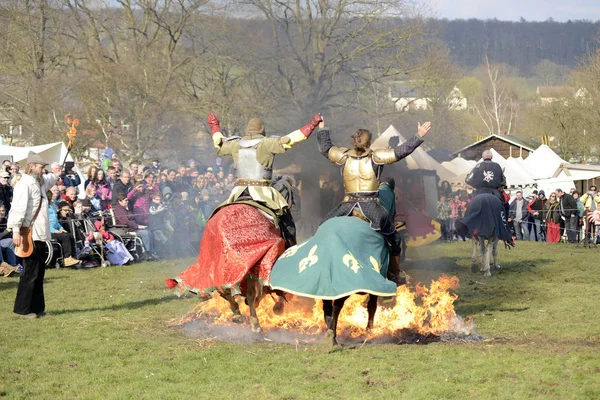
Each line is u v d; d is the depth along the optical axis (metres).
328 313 10.04
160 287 15.93
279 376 8.70
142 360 9.48
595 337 10.79
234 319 11.77
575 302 13.89
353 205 10.48
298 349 10.05
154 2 43.84
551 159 43.94
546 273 18.61
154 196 22.33
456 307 13.40
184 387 8.28
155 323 11.91
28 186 12.36
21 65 43.91
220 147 11.46
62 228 19.77
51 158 28.36
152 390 8.19
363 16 43.00
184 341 10.57
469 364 9.13
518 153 65.81
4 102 43.97
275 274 10.09
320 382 8.42
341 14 43.41
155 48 43.94
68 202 20.30
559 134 77.94
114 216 21.42
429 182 29.34
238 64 43.16
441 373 8.72
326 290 9.62
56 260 19.50
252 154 11.17
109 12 45.69
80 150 44.66
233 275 10.39
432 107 66.19
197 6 42.81
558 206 31.61
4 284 16.34
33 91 43.25
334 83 45.34
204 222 23.73
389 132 31.64
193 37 44.00
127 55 44.97
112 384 8.45
